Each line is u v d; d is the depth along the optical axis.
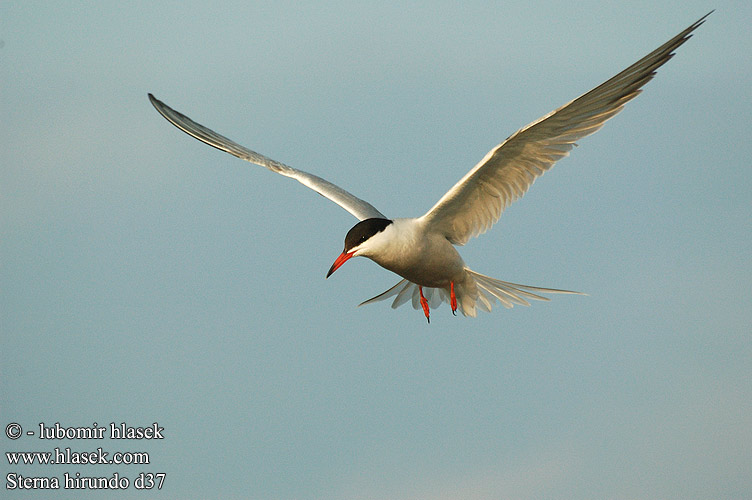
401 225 11.47
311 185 13.61
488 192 11.39
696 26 9.76
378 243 11.31
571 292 11.94
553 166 10.86
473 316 12.88
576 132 10.54
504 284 12.30
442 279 12.27
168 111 14.21
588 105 10.16
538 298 12.16
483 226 11.69
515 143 10.63
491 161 10.88
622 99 10.27
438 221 11.67
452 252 11.94
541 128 10.38
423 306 12.98
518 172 11.08
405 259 11.53
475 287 12.60
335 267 11.30
